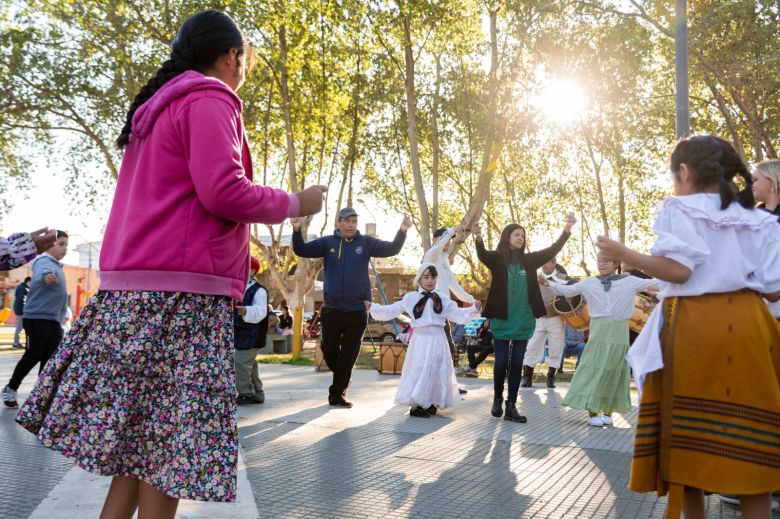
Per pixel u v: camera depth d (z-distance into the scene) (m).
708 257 2.97
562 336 11.26
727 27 19.45
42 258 7.81
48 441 2.13
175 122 2.23
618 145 23.75
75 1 20.86
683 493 3.00
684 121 10.28
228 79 2.52
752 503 2.85
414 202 29.17
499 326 7.67
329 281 8.47
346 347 8.41
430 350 7.69
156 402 2.17
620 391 7.24
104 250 2.31
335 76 21.11
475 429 6.89
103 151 23.36
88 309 2.27
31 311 7.78
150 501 2.19
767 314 2.99
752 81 20.06
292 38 20.02
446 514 3.96
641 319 9.16
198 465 2.13
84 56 22.09
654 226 3.10
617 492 4.50
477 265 33.94
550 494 4.43
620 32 19.66
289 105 20.95
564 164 27.25
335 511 3.96
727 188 3.05
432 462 5.32
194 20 2.47
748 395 2.84
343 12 19.50
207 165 2.15
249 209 2.21
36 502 3.96
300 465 5.12
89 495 4.07
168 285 2.19
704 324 2.91
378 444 5.99
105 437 2.11
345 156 23.33
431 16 19.61
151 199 2.23
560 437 6.53
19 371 7.79
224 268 2.27
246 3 19.20
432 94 24.67
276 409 8.12
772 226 3.08
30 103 22.11
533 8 19.45
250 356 8.51
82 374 2.16
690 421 2.87
